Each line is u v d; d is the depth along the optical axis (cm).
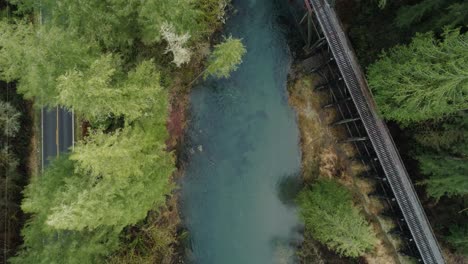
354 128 2788
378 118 2489
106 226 2081
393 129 2622
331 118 2884
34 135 2666
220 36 2827
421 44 1939
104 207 1827
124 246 2433
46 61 1748
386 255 2766
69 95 1612
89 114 1823
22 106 2606
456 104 1903
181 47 2175
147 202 2125
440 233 2552
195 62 2700
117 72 2019
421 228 2497
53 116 2673
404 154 2603
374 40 2575
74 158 1703
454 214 2473
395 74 2020
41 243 2070
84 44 1847
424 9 2080
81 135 2617
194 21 2228
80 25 1897
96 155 1684
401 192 2514
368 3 2623
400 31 2405
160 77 2414
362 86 2506
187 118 2866
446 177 2152
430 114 2061
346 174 2858
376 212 2792
